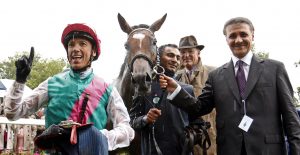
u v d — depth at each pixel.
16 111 2.55
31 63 2.52
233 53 3.51
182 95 3.54
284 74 3.36
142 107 4.25
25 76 2.51
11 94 2.52
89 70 2.83
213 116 5.55
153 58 4.52
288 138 3.16
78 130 2.44
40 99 2.71
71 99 2.66
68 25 2.80
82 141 2.40
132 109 4.29
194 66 5.77
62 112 2.64
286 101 3.22
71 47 2.79
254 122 3.22
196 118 3.89
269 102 3.25
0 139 10.18
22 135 10.60
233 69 3.50
